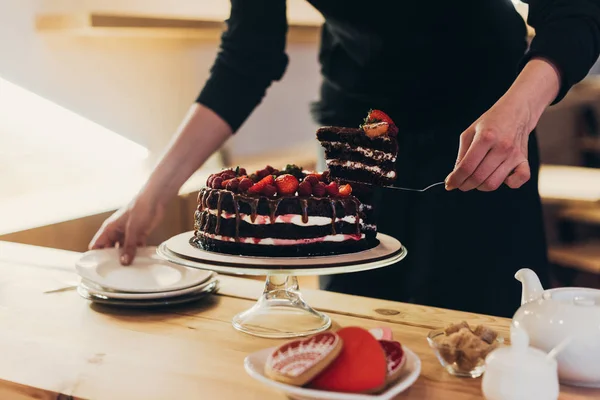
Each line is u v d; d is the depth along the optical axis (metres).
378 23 1.75
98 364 1.06
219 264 1.18
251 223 1.26
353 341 0.91
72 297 1.40
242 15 1.73
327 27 1.99
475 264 1.84
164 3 3.03
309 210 1.26
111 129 2.81
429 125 1.82
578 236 2.97
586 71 1.31
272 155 3.63
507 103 1.22
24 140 2.44
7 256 1.70
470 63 1.76
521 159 1.18
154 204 1.60
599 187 2.99
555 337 0.97
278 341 1.17
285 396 0.95
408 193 1.86
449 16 1.71
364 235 1.36
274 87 3.63
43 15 2.47
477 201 1.81
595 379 0.97
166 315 1.30
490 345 1.00
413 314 1.32
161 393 0.96
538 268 1.86
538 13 1.40
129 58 2.89
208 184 1.36
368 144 1.53
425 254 1.86
